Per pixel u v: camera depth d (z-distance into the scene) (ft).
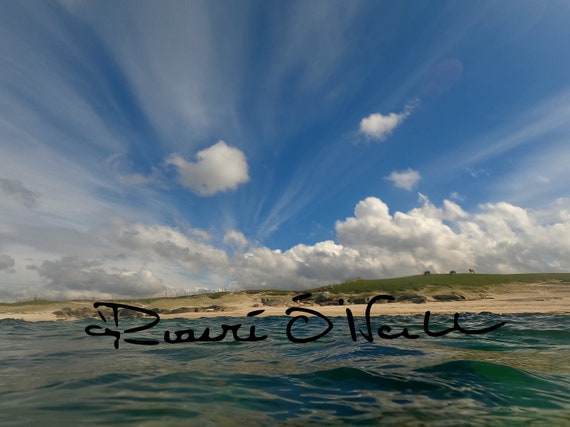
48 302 145.69
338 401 15.28
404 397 15.78
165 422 12.59
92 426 12.11
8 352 30.83
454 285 157.38
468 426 12.42
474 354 26.11
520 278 164.04
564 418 13.12
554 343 31.71
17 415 13.21
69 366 23.44
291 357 26.30
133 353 29.43
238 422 12.73
